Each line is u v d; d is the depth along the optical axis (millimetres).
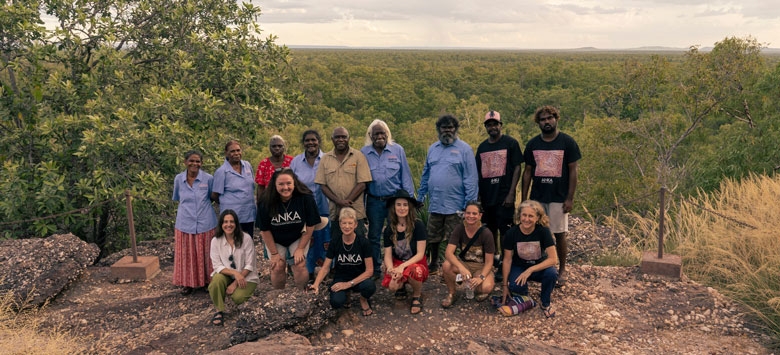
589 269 5906
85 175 9633
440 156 5305
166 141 8852
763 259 5621
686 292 5211
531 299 4926
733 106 16531
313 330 4473
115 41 10141
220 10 11617
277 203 4910
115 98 9852
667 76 17703
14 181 8656
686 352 4152
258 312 4359
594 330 4535
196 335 4617
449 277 4926
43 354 4258
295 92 12461
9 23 9414
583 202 15766
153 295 5945
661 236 5711
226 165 5738
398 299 5098
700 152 19672
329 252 4746
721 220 6828
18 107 9422
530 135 52406
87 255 6535
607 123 18562
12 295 5340
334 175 5188
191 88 10438
